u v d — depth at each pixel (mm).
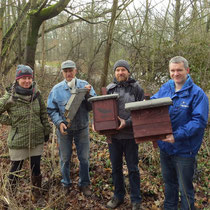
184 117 2430
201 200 3303
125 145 2875
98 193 3404
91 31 10836
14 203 2508
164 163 2705
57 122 3045
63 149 3203
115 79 2947
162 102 2209
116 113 2605
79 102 2957
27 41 6055
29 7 6551
